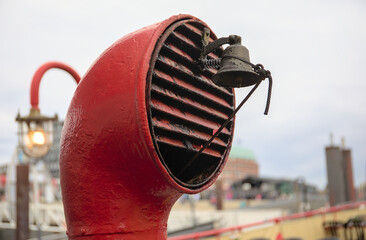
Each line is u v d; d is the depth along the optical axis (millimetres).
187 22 1877
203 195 38000
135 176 1751
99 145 1753
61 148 1934
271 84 1692
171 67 1758
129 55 1722
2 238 18938
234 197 52219
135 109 1626
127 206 1787
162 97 1745
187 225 18109
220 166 2078
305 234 9797
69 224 1895
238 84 1787
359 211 12820
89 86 1814
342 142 17891
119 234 1781
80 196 1817
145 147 1625
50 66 3768
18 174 11000
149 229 1840
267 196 52906
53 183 20609
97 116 1759
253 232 7961
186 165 1830
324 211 10672
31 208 17594
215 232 6461
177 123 1816
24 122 5500
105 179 1775
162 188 1785
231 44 1786
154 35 1700
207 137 1985
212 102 2027
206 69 1907
